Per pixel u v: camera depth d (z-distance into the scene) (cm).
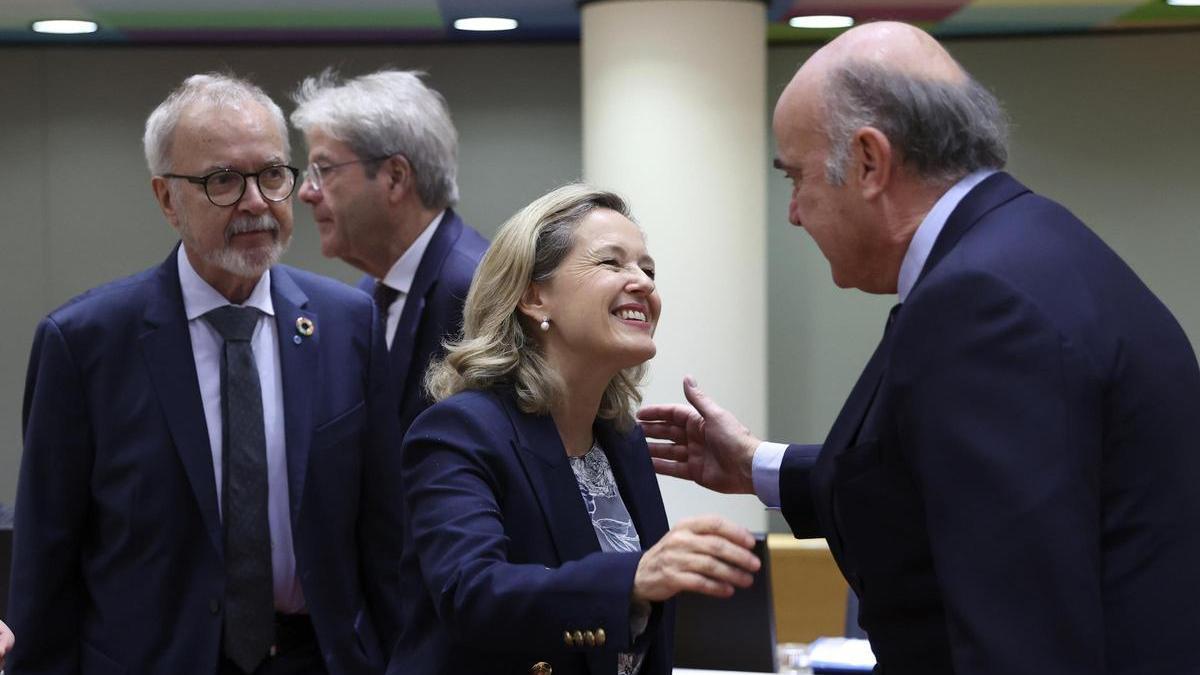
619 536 226
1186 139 625
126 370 267
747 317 543
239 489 268
